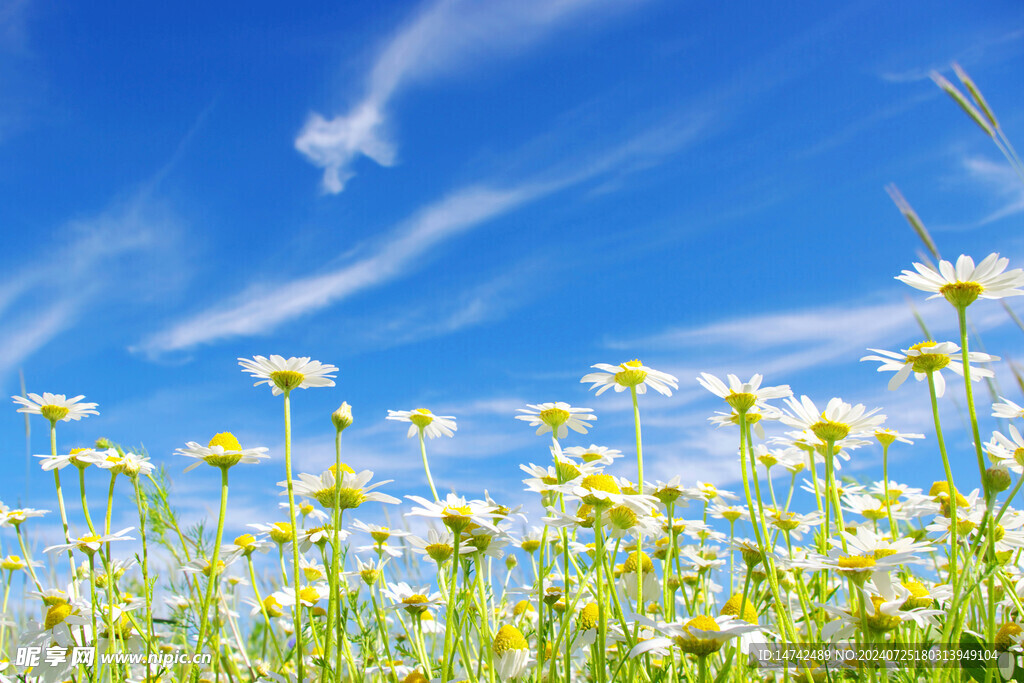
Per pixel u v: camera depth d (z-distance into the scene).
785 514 0.40
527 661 0.33
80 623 0.38
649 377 0.38
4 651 0.42
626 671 0.33
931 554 0.40
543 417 0.40
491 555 0.35
